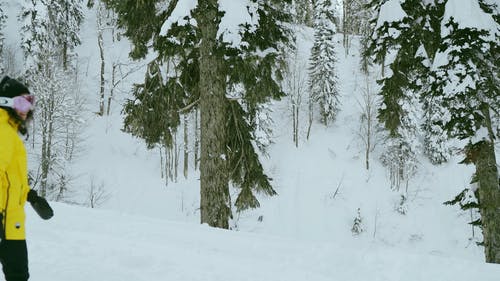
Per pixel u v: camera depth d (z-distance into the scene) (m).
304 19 13.46
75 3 49.59
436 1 10.66
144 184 44.00
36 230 5.88
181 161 47.97
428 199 45.53
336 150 51.66
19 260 2.55
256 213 41.78
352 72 61.59
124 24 11.16
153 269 4.65
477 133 10.72
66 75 45.41
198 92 12.38
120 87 53.50
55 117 37.16
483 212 11.40
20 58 49.62
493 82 10.03
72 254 4.82
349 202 45.28
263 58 10.64
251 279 4.70
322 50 53.06
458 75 9.67
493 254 11.16
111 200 41.38
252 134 12.44
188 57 11.70
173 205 42.28
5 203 2.52
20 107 2.59
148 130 12.02
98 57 57.09
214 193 11.02
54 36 43.91
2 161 2.42
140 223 7.41
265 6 10.77
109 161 45.47
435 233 42.38
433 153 48.47
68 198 40.03
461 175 46.81
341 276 5.45
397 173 46.84
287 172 48.09
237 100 12.09
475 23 9.59
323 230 42.03
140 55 11.65
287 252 6.19
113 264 4.65
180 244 6.18
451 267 5.97
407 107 41.94
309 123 53.59
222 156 11.06
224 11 9.83
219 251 5.96
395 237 42.22
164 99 11.92
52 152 38.66
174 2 10.82
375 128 50.59
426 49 10.87
